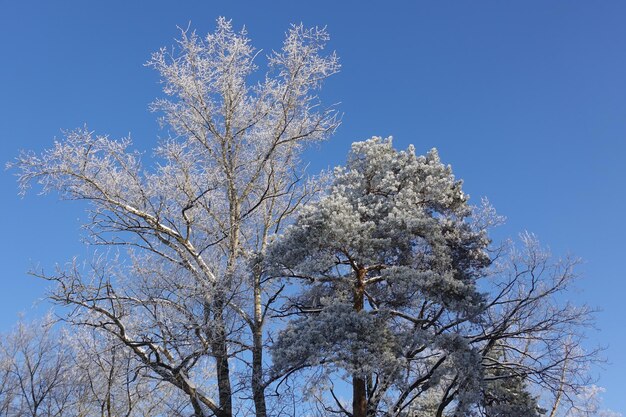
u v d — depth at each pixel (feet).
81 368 43.29
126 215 47.03
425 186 48.01
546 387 43.93
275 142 49.14
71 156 44.39
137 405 44.86
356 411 41.57
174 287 41.55
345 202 44.37
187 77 46.88
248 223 51.67
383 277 42.96
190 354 40.22
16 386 46.09
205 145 48.85
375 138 52.65
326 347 38.04
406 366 39.32
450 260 44.01
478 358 39.06
